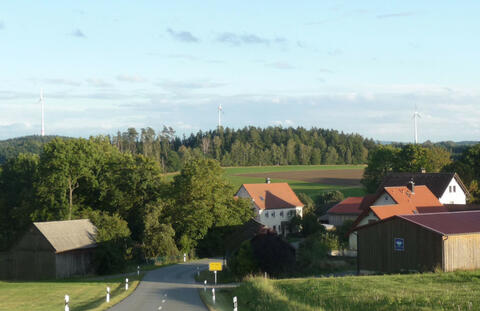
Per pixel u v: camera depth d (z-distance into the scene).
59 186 72.44
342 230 65.38
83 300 34.06
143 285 42.19
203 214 70.56
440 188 70.56
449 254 35.91
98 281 49.06
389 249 40.12
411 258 38.19
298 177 162.00
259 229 51.66
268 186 100.81
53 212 73.12
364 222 57.59
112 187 76.00
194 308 27.75
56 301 34.03
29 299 35.38
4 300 35.06
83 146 74.94
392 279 30.12
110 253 59.38
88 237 60.38
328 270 48.78
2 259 61.22
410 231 38.38
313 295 26.72
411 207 57.44
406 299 23.00
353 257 56.91
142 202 77.94
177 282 44.78
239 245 50.94
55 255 56.16
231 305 29.38
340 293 26.30
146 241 66.06
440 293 24.16
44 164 72.62
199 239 72.31
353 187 138.38
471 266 36.72
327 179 156.62
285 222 96.25
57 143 73.06
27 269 57.78
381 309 22.05
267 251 45.56
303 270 47.53
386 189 61.34
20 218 76.19
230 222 74.44
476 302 21.66
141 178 77.31
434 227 37.34
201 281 45.56
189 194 73.31
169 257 65.50
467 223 39.28
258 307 26.69
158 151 193.88
